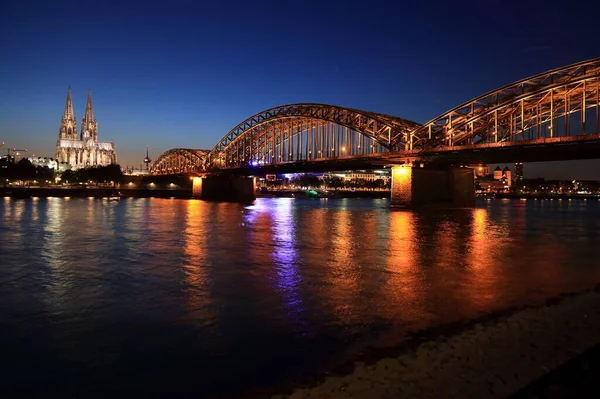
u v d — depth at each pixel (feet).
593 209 406.62
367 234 153.99
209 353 43.19
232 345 45.16
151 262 95.45
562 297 62.64
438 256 103.55
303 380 36.52
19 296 65.92
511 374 34.12
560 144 232.53
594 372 33.99
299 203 495.00
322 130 397.80
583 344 40.01
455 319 52.16
